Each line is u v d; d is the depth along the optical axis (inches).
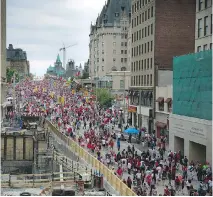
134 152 1978.3
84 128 2950.3
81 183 1325.0
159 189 1369.3
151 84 2906.0
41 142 1879.9
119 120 3491.6
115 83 5679.1
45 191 1248.8
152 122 2842.0
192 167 1549.0
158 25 2842.0
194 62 1855.3
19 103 4185.5
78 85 5944.9
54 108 3986.2
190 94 1908.2
